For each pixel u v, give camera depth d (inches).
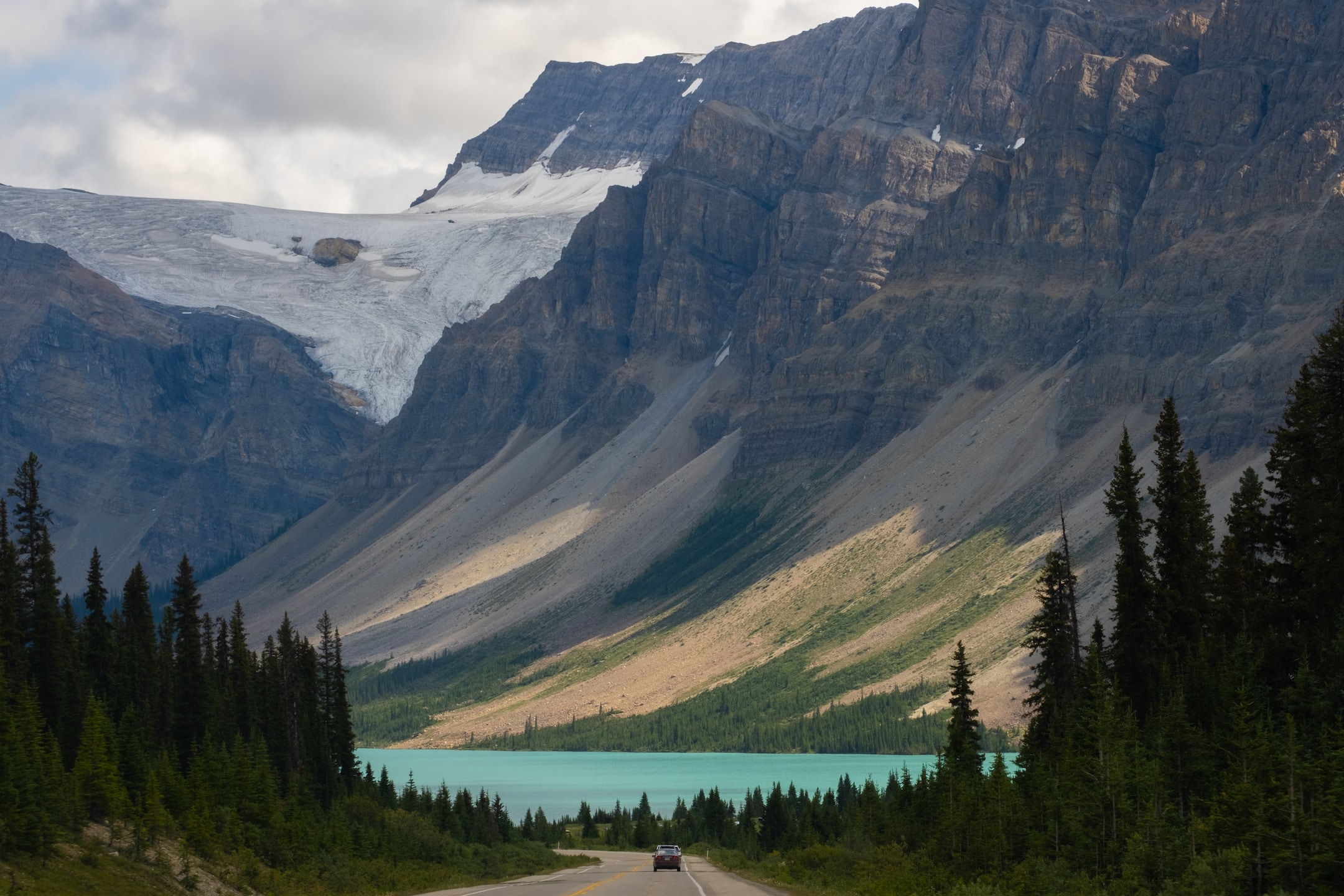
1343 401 4594.0
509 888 4621.1
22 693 4940.9
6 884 3346.5
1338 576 4350.4
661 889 4431.6
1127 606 4773.6
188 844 4530.0
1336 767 2989.7
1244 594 4658.0
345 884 4918.8
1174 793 3858.3
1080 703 4675.2
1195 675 4301.2
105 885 3683.6
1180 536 4768.7
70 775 4421.8
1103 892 3292.3
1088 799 3750.0
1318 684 3969.0
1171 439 4886.8
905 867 4665.4
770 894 4099.4
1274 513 4768.7
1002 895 3496.6
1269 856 2881.4
